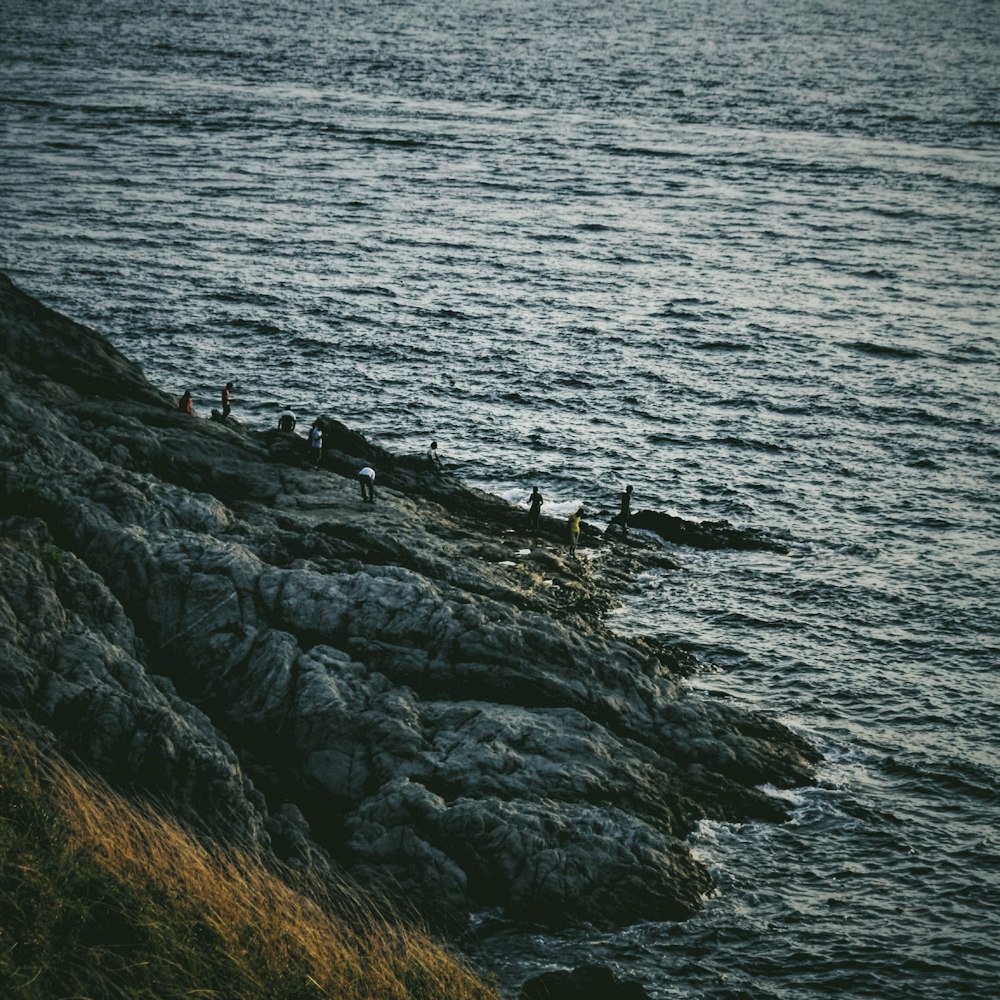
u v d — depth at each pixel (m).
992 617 41.25
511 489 51.16
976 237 103.94
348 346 70.12
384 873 24.06
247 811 23.81
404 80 188.62
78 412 39.69
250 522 36.34
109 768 23.06
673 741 30.31
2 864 16.70
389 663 29.28
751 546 46.16
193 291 78.88
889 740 33.38
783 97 182.12
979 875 27.69
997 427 61.16
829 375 68.69
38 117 138.88
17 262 82.06
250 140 134.88
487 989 20.08
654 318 78.88
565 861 24.86
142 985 16.05
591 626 36.25
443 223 103.00
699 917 25.30
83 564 28.64
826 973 24.14
